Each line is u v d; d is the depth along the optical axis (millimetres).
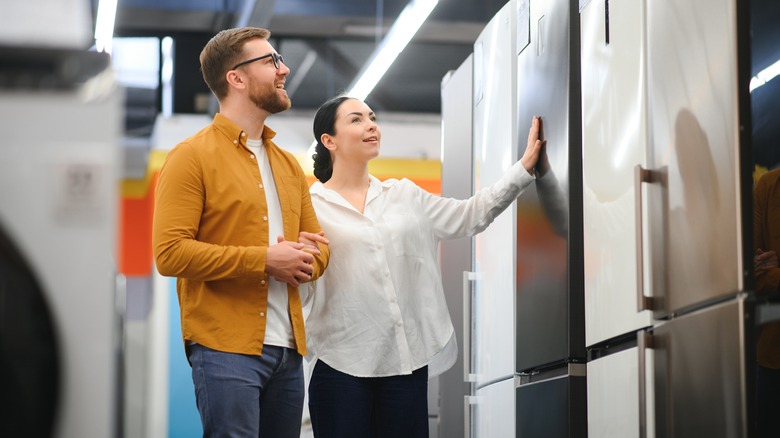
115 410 1715
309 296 3328
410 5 6043
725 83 2246
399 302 3348
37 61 1717
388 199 3479
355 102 3559
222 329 2836
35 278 1695
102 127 1728
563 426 3158
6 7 1720
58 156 1713
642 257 2588
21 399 1675
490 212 3471
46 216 1706
